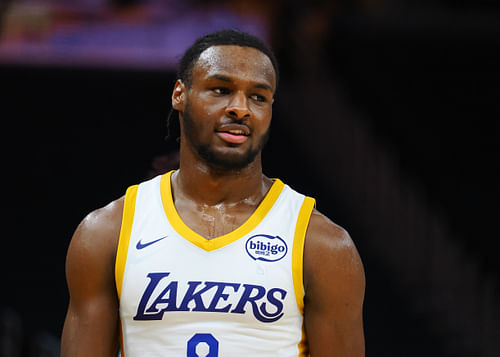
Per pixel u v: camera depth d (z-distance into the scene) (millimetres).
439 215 29922
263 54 5738
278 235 5742
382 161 31922
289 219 5844
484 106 35344
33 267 26625
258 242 5688
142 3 32812
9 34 32469
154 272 5570
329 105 34719
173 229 5715
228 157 5621
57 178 30609
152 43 32938
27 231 28312
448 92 35844
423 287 26734
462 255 28359
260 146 5762
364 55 36531
